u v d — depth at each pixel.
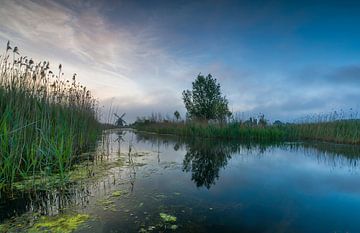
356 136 13.19
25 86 5.84
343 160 7.93
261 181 5.14
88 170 5.65
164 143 13.34
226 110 25.27
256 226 2.98
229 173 5.91
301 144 12.86
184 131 19.98
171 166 6.61
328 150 10.48
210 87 25.62
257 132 15.77
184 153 9.34
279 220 3.16
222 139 16.05
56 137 5.48
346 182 5.09
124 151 9.40
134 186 4.60
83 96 9.91
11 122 4.94
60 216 3.16
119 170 5.88
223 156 8.68
